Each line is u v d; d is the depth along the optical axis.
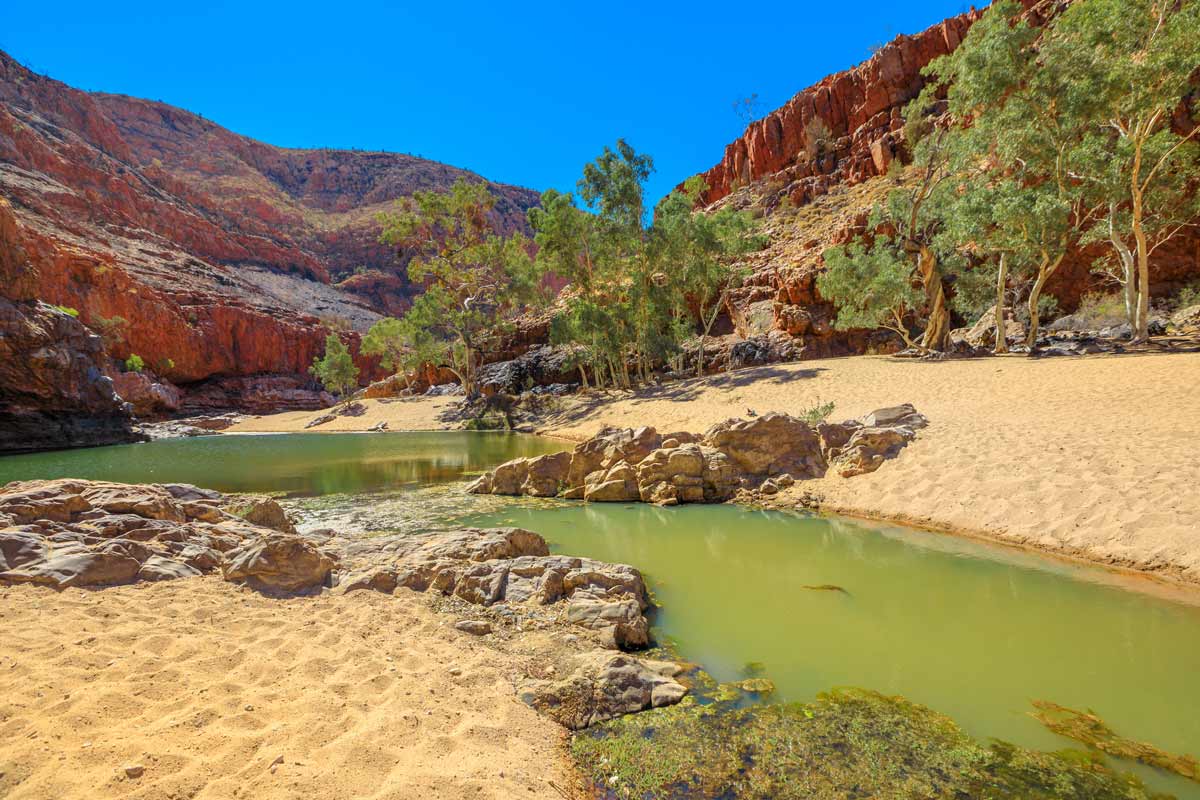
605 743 4.04
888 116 60.06
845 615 6.57
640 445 14.13
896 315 31.17
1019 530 8.92
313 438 39.34
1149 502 8.10
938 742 4.11
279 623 5.17
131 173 95.62
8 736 3.04
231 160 149.12
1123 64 20.06
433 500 14.26
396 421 45.62
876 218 30.38
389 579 6.54
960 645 5.73
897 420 13.80
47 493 7.03
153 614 5.07
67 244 58.28
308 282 112.31
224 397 66.94
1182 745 4.09
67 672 3.85
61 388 35.19
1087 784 3.66
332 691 3.96
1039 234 22.33
